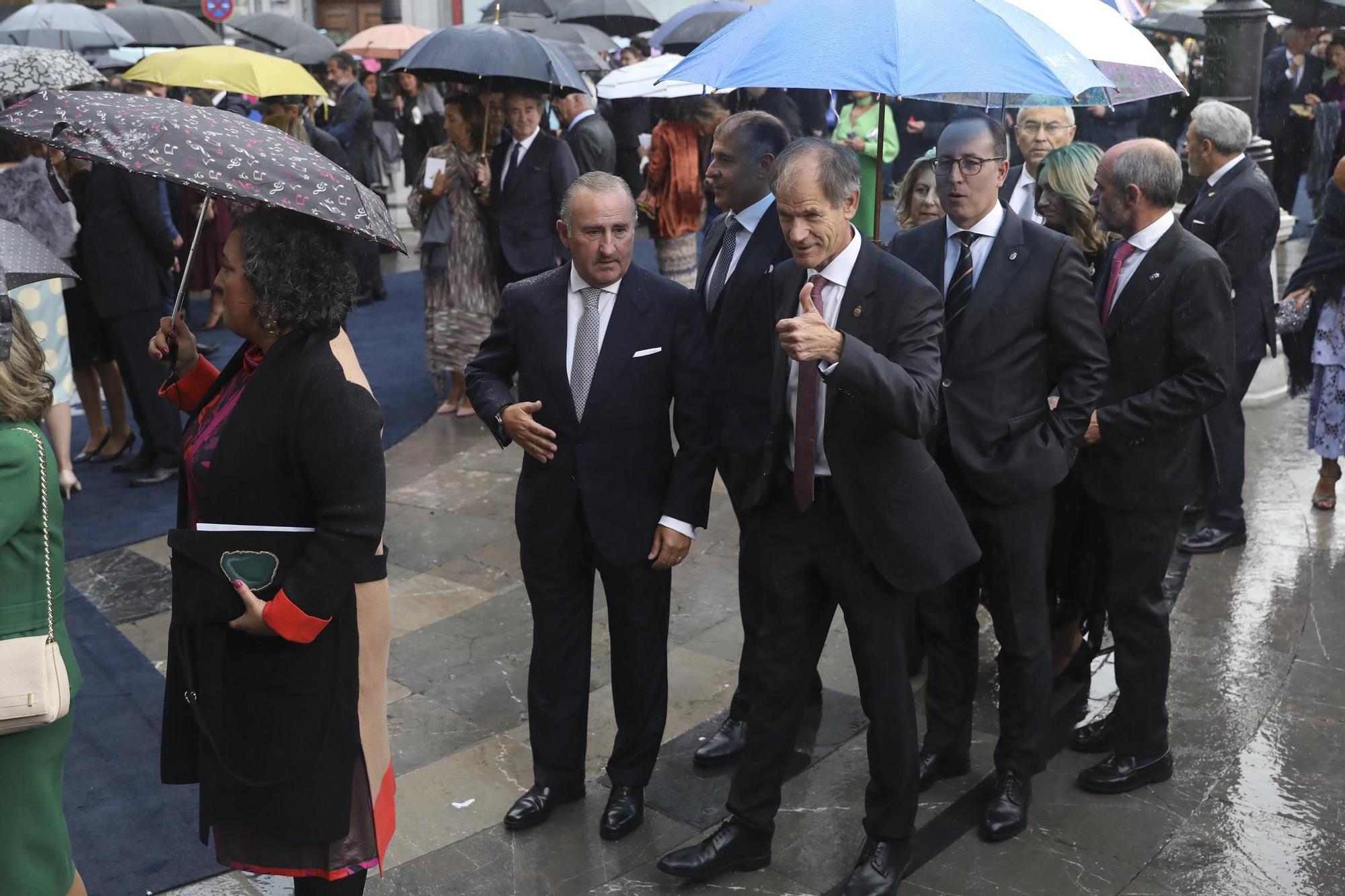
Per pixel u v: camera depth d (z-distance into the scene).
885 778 2.95
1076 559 3.82
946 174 3.14
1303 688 3.94
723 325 3.45
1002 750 3.29
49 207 5.59
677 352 3.12
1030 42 2.98
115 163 2.07
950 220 3.28
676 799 3.46
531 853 3.20
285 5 21.16
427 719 3.91
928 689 3.50
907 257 3.33
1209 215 4.94
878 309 2.81
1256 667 4.08
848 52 2.93
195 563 2.27
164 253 6.09
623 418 3.11
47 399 2.39
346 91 11.22
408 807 3.43
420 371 8.35
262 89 8.55
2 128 2.16
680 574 5.02
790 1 3.19
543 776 3.35
